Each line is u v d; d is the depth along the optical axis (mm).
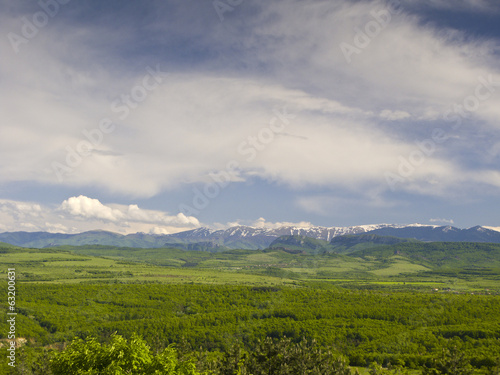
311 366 106750
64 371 52125
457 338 146875
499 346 133375
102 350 53281
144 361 52406
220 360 117375
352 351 149500
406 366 129375
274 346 113250
